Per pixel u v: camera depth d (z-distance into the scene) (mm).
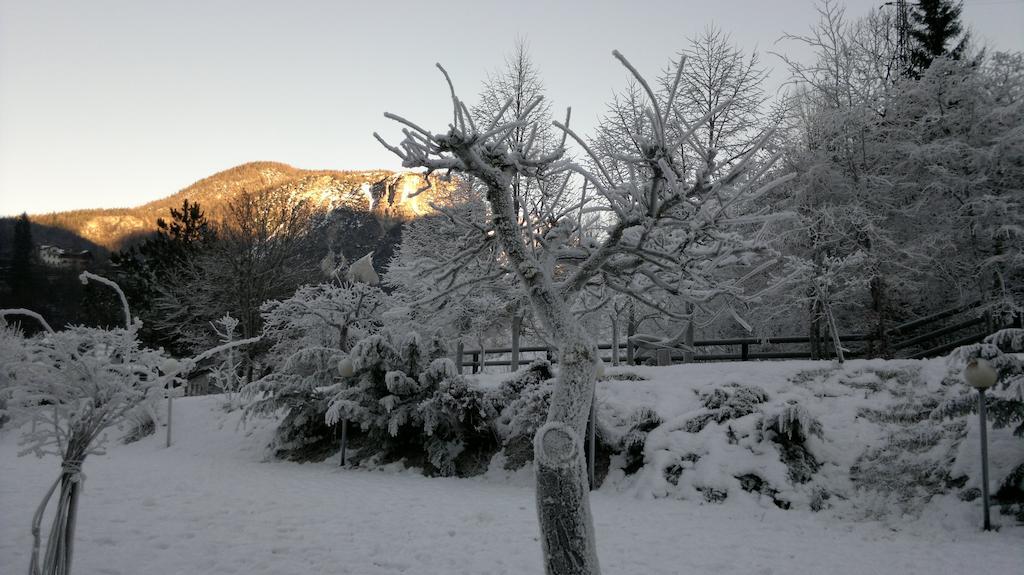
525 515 8289
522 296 10812
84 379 4254
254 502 8648
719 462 10117
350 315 18844
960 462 9000
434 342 13492
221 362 22766
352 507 8555
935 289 17438
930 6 23109
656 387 13102
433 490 10469
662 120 4426
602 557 6441
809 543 7352
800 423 10008
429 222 21766
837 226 16203
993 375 7816
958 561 6539
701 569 6121
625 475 10844
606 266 5465
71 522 4145
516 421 12008
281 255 32375
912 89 16984
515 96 20875
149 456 14531
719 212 4777
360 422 13070
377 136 4516
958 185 16062
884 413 10797
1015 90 16281
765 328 18938
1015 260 15008
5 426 16266
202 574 5387
